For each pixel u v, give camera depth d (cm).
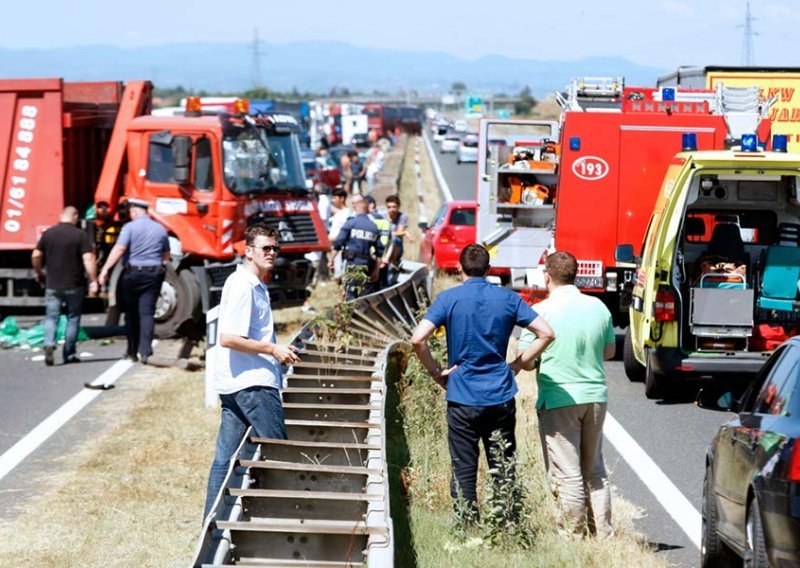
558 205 3009
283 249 3506
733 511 1266
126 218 3491
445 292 1484
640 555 1404
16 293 3606
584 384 1484
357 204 3250
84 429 2277
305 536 1144
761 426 1210
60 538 1591
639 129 2991
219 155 3378
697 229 2678
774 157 2370
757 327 2434
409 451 1823
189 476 1902
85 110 3656
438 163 15125
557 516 1486
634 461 1981
